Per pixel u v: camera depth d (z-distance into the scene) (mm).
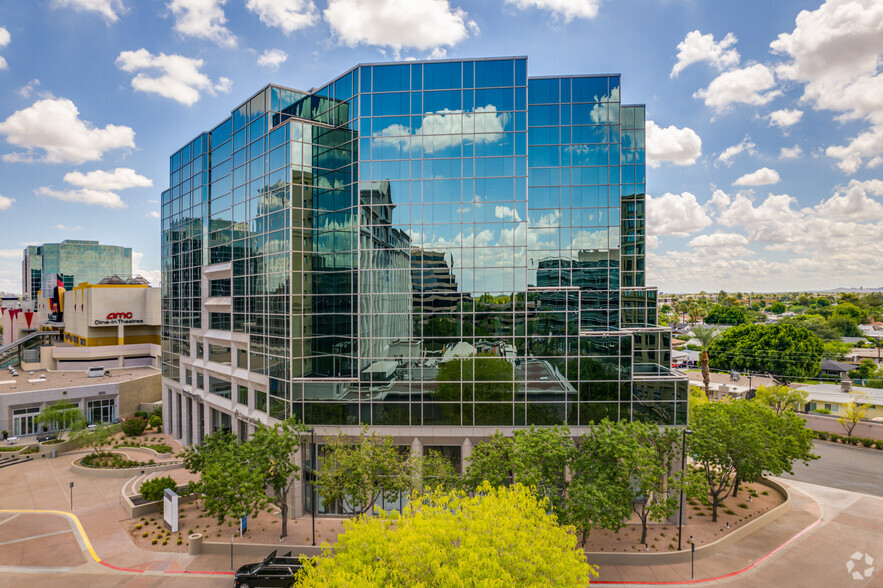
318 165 42812
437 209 39750
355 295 41188
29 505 41594
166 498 36906
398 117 40281
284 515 35188
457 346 39062
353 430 39156
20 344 93625
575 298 38594
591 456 32344
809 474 49406
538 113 47344
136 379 74188
